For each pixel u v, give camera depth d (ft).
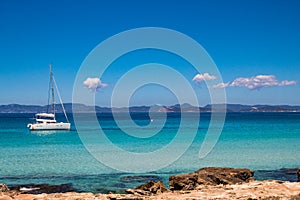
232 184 78.48
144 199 63.87
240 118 524.11
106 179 94.73
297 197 60.90
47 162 121.90
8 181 93.09
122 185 87.76
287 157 128.47
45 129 271.69
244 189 70.38
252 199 61.31
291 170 104.94
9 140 204.54
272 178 94.17
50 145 174.81
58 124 271.90
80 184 89.04
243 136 210.38
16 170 108.06
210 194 66.23
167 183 89.86
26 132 266.77
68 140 200.03
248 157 128.98
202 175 81.56
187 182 76.59
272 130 259.60
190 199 61.82
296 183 74.43
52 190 82.74
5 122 447.42
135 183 89.86
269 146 160.25
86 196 67.15
